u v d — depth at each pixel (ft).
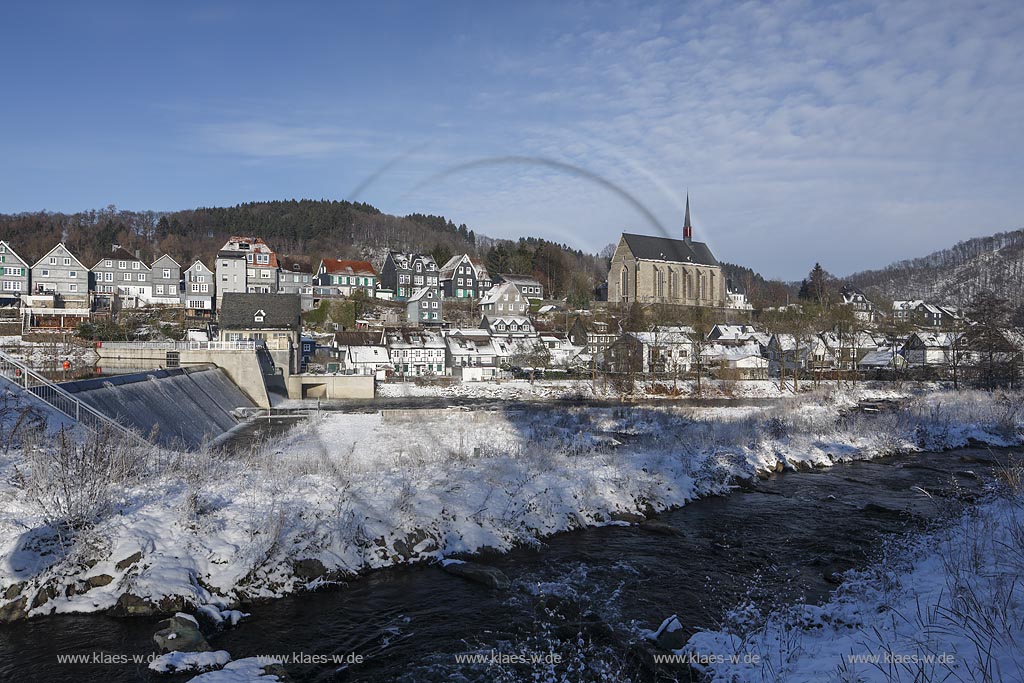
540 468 96.22
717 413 194.08
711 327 328.49
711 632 51.01
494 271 402.72
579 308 358.02
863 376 309.83
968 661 34.94
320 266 352.49
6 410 94.27
